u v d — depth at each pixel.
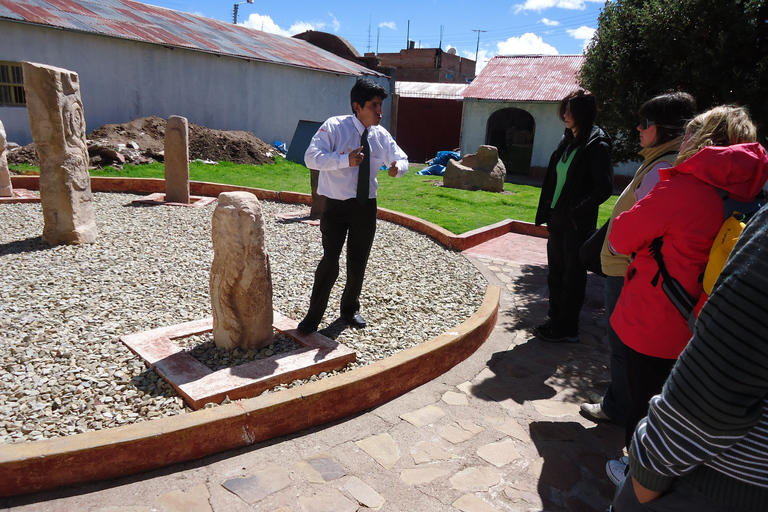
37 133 5.96
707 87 4.71
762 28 4.46
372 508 2.29
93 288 4.73
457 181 13.24
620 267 2.72
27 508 2.17
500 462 2.69
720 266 1.63
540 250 7.48
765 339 0.90
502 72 20.03
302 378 3.28
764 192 1.91
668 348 2.07
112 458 2.35
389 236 7.64
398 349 3.83
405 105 24.06
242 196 3.33
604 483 2.58
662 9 4.76
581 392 3.51
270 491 2.35
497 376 3.68
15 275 4.96
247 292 3.41
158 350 3.42
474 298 5.16
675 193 1.91
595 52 5.55
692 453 1.03
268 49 19.33
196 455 2.54
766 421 1.00
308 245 6.90
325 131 3.62
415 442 2.81
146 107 14.75
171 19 18.02
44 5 13.67
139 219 8.00
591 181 3.90
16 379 3.02
